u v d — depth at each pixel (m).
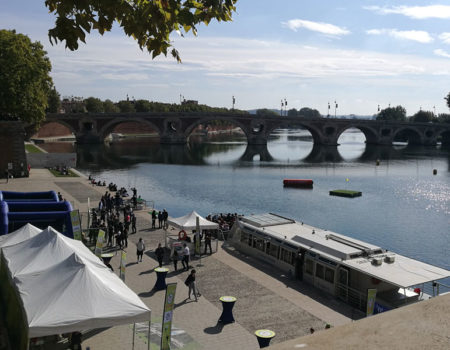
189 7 8.26
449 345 2.77
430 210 75.00
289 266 31.17
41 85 88.25
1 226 31.39
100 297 16.72
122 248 36.38
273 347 2.94
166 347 18.03
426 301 3.44
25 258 21.27
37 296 16.72
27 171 77.94
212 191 86.94
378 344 2.83
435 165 139.50
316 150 188.88
